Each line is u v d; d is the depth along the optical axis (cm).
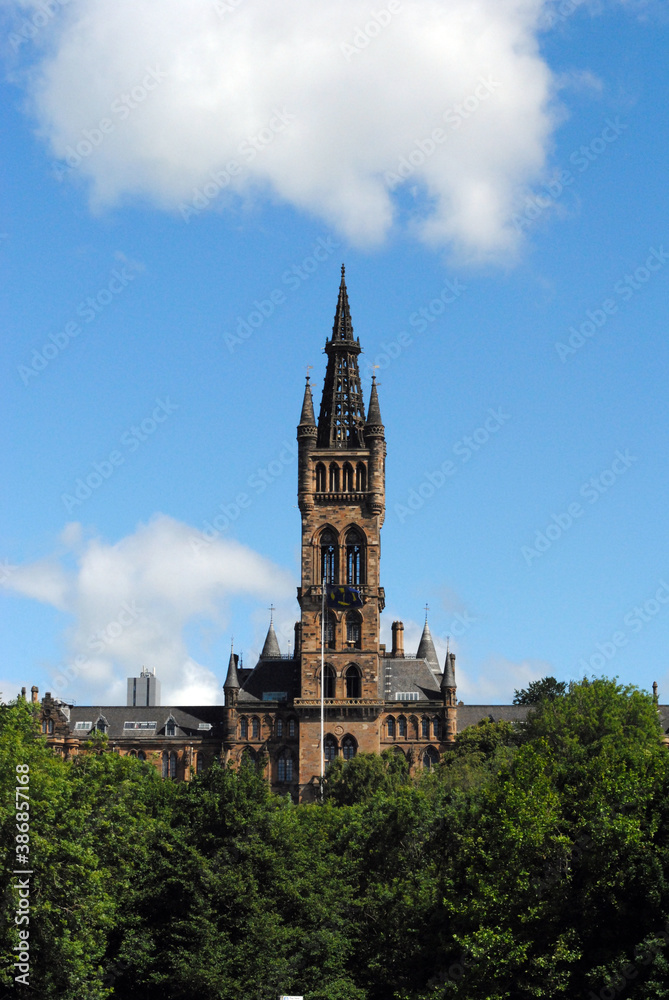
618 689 15888
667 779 9338
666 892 8650
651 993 8350
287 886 9969
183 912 9788
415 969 10019
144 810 11675
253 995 9350
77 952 8656
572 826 9325
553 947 8938
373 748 19950
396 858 11319
